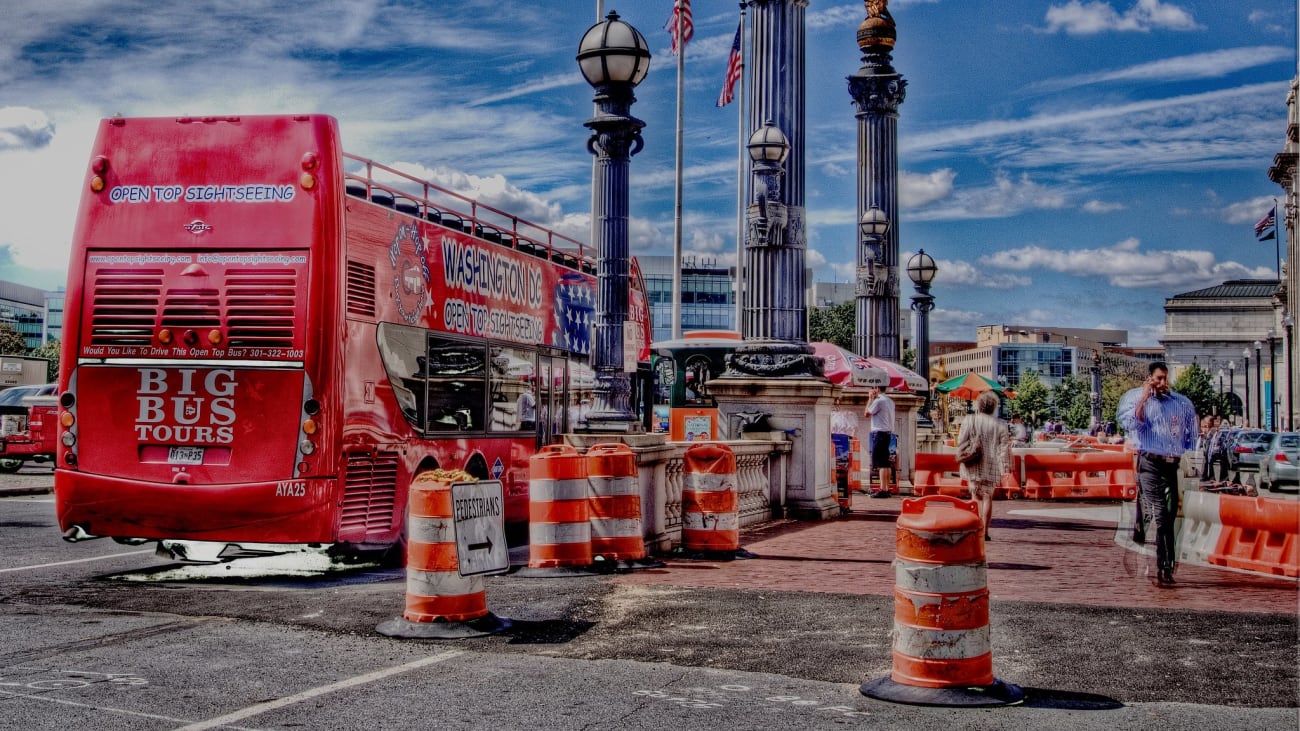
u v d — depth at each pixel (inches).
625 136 562.6
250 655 309.4
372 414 479.8
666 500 561.0
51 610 379.9
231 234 452.4
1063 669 298.4
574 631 344.2
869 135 1307.8
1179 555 552.4
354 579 477.4
